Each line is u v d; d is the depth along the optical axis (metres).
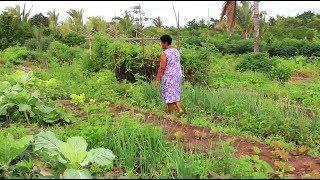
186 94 11.48
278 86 17.45
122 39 16.25
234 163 6.40
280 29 44.09
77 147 6.49
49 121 9.10
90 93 12.27
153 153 6.88
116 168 6.69
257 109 10.28
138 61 14.89
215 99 10.96
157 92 11.59
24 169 6.03
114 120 9.16
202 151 7.29
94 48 16.48
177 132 8.16
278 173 6.39
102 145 7.23
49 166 6.51
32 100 9.25
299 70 24.06
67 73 16.12
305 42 34.41
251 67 22.42
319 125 9.45
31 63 21.58
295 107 11.66
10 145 6.39
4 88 9.95
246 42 35.06
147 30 26.97
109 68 15.48
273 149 7.85
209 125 9.25
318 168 6.96
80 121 9.20
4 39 29.12
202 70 15.20
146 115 10.19
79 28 38.16
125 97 11.88
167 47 10.40
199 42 35.41
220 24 30.31
